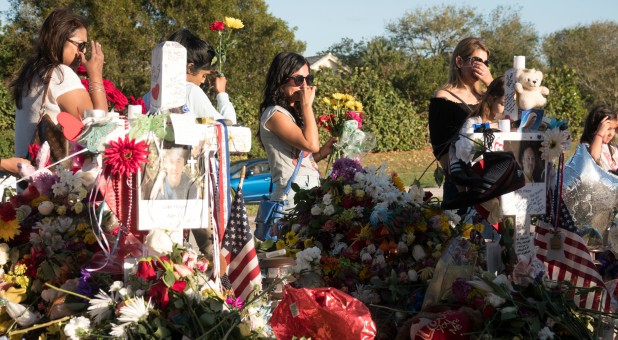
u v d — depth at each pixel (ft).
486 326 10.69
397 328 12.10
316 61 176.55
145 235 10.82
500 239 12.35
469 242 12.63
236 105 92.12
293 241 14.57
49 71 13.23
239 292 11.91
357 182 14.38
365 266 13.34
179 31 16.33
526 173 12.44
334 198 14.48
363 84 99.04
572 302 11.75
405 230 13.43
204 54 16.26
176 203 10.73
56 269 11.12
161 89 10.68
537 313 11.10
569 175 16.08
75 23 13.55
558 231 13.33
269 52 111.55
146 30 102.58
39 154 12.61
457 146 12.14
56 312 10.61
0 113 90.27
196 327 9.93
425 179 72.64
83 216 11.60
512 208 12.33
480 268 12.51
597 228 16.33
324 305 10.29
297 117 16.78
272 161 16.60
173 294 10.04
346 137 18.22
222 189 11.23
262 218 16.60
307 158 16.74
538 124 12.57
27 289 11.29
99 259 11.17
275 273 14.99
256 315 10.68
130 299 9.86
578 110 94.89
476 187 11.75
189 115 10.72
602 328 12.46
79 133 10.47
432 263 13.15
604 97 189.06
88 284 10.79
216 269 11.24
